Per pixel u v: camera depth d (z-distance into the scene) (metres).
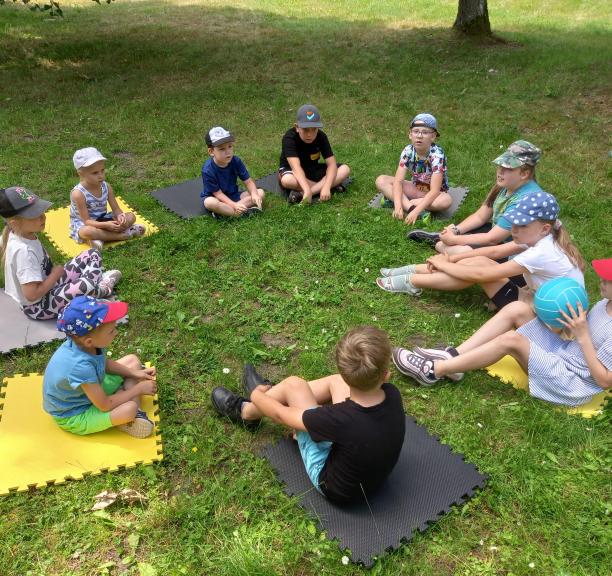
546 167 6.67
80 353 3.04
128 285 4.59
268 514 2.85
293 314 4.32
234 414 3.32
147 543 2.74
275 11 15.77
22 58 10.71
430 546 2.72
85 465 3.04
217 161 5.50
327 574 2.60
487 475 3.05
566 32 13.19
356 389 2.63
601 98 8.83
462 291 4.61
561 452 3.20
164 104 8.55
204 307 4.38
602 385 3.30
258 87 9.44
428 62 10.87
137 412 3.20
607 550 2.67
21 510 2.84
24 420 3.28
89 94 8.95
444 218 5.70
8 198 3.78
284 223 5.47
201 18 14.72
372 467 2.64
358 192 6.17
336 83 9.69
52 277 4.05
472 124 7.97
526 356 3.47
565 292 3.35
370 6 16.34
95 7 15.94
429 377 3.61
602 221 5.55
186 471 3.09
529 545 2.72
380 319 4.29
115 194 6.02
